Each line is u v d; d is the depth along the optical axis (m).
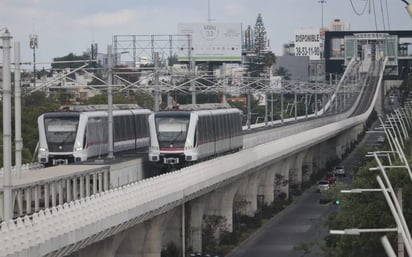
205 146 162.62
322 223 131.75
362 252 115.00
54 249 82.62
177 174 128.12
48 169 118.94
